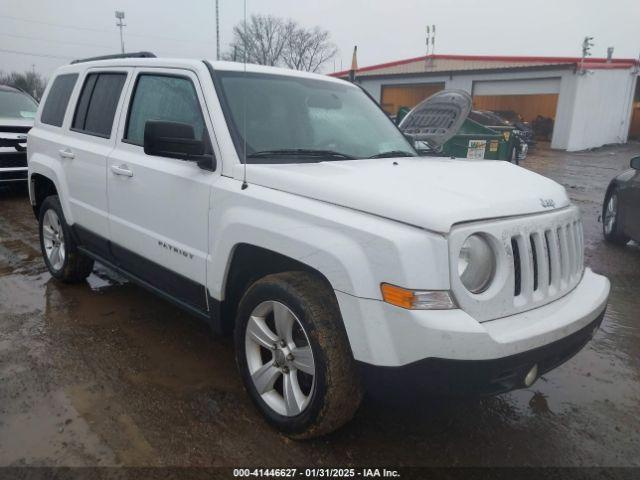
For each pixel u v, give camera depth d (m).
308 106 3.73
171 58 3.74
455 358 2.25
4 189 10.11
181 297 3.54
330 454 2.75
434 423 3.04
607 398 3.38
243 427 2.94
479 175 3.06
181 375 3.47
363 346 2.39
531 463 2.74
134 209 3.74
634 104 31.41
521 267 2.56
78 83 4.68
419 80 32.31
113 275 5.36
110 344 3.87
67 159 4.52
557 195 2.99
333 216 2.52
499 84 28.61
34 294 4.80
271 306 2.84
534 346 2.42
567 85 25.59
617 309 4.91
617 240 7.21
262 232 2.77
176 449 2.75
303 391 2.81
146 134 3.05
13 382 3.32
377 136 3.93
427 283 2.27
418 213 2.34
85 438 2.80
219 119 3.21
